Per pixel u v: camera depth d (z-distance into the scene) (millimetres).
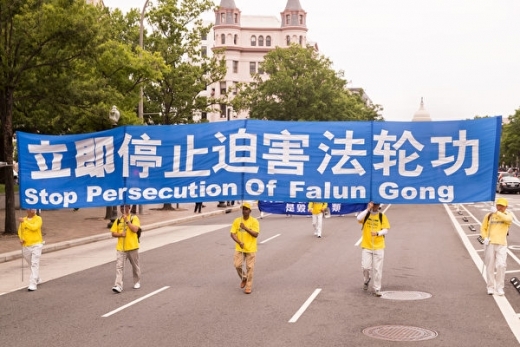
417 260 17906
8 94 22844
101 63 26312
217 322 10680
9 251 19219
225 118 101562
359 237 23875
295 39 104625
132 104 29609
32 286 13625
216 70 41625
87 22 22688
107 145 13805
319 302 12266
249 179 13609
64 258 18875
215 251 20156
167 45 38688
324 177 13500
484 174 13148
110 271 16250
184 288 13766
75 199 13836
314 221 24266
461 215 36281
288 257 18531
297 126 13531
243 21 105688
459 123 13180
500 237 12891
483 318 11000
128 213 13664
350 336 9797
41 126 28578
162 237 24781
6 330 10203
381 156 13375
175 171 13734
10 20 22547
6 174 23109
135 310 11609
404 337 9750
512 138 91438
